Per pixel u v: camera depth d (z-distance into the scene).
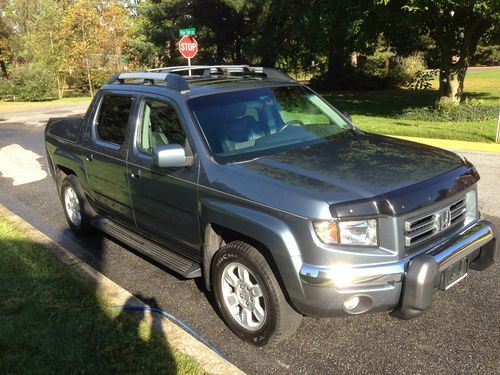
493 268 4.73
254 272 3.46
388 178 3.37
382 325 3.87
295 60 27.66
